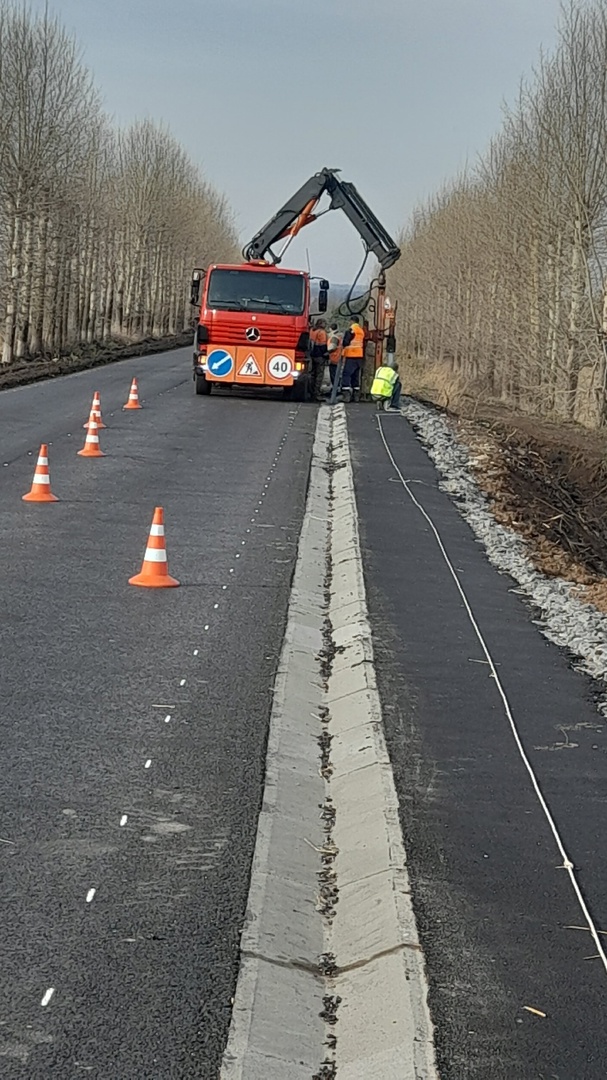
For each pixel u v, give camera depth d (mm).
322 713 8492
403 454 21938
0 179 46594
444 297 68562
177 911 5258
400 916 5324
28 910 5156
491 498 19766
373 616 10867
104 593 11008
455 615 11133
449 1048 4367
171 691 8367
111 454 19984
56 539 13156
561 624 11133
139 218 80312
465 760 7410
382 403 29062
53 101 47438
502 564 13805
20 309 51188
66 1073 4062
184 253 97500
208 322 29375
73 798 6402
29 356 49688
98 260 65250
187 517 15133
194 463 19703
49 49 46969
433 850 6074
